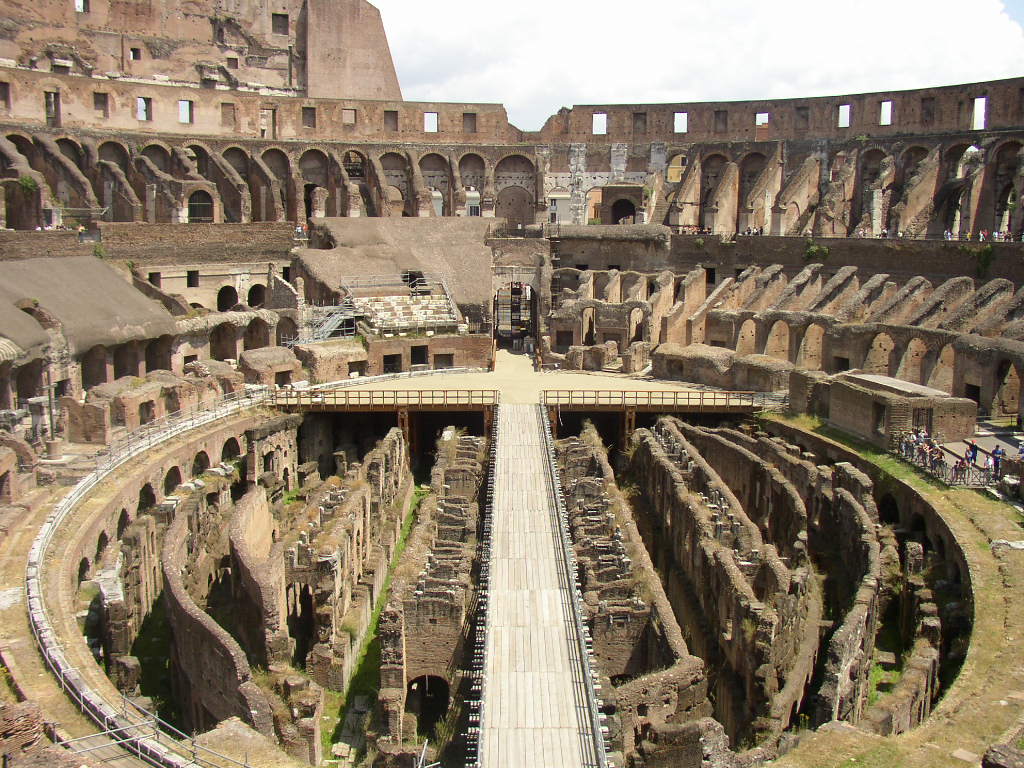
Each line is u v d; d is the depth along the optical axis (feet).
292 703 108.06
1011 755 76.69
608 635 121.39
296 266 298.15
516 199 367.86
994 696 97.55
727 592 122.52
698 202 345.72
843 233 313.94
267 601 118.93
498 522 156.25
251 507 161.68
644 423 237.45
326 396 232.73
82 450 181.68
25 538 138.41
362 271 294.05
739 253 309.42
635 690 102.68
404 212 355.77
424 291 291.17
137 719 92.63
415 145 354.74
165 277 285.23
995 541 139.74
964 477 164.45
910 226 292.20
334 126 347.36
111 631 124.57
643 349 274.16
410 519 195.93
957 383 213.46
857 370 227.20
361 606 140.67
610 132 359.66
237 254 301.84
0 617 112.88
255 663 121.08
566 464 190.60
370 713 119.85
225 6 353.10
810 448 206.08
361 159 353.72
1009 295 222.48
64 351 207.21
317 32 364.58
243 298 304.30
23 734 79.66
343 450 231.09
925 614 124.67
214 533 164.76
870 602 121.29
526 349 302.04
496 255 320.50
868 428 196.75
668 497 169.68
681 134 354.74
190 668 116.16
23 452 161.27
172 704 124.16
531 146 359.66
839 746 88.12
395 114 354.54
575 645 116.57
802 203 321.73
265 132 342.85
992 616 117.29
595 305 289.53
